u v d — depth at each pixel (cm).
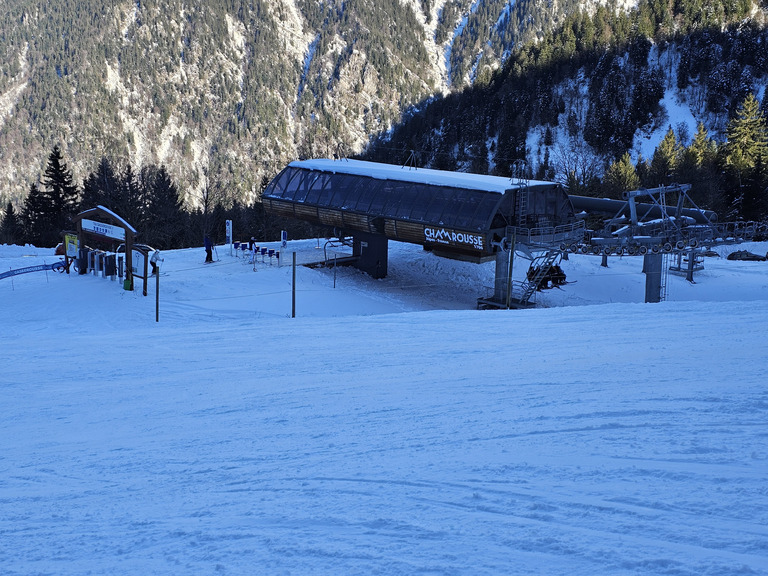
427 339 1764
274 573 491
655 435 770
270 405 1141
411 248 5000
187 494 708
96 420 1139
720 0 16738
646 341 1509
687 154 9506
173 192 8881
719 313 1864
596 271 4653
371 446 836
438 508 593
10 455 953
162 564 526
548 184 3956
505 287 3981
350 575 477
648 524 523
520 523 545
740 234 4378
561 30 18150
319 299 3756
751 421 805
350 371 1400
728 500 561
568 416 895
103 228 3691
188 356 1716
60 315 3167
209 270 4153
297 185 4612
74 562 547
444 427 900
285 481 720
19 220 8994
